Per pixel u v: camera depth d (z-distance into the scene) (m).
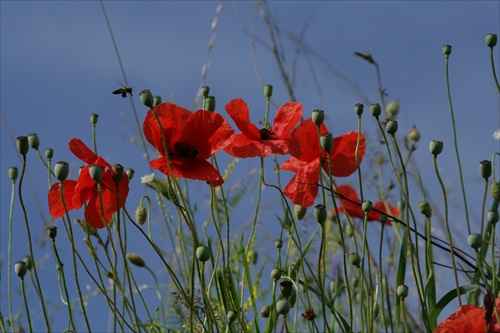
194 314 1.77
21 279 1.67
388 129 1.68
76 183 1.69
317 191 1.77
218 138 1.71
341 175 1.77
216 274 1.80
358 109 1.70
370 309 1.70
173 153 1.71
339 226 1.66
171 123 1.71
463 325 1.62
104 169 1.68
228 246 1.76
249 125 1.75
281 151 1.74
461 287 1.77
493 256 1.69
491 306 1.58
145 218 1.74
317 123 1.67
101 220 1.70
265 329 1.80
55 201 1.69
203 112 1.71
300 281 1.80
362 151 1.77
